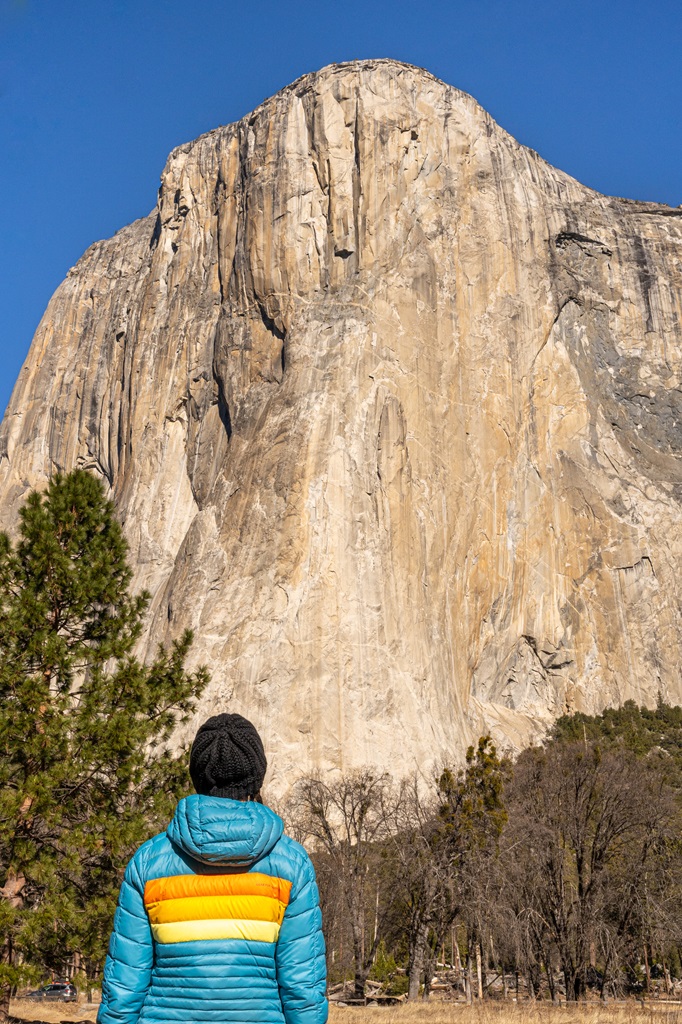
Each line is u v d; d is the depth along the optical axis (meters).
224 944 4.04
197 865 4.14
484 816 34.75
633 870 34.84
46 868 17.12
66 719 18.12
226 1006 4.00
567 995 33.22
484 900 32.03
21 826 17.92
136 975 4.14
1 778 17.61
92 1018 27.84
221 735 4.35
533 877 34.09
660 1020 24.84
